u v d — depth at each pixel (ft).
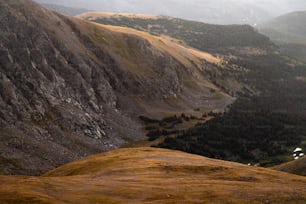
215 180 254.27
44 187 205.57
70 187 215.31
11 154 468.34
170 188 225.76
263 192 219.61
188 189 224.12
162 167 302.66
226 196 210.38
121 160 351.25
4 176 225.76
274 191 222.28
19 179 221.46
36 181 214.69
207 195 212.23
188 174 282.15
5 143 485.15
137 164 320.29
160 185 234.99
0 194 184.65
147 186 230.07
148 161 331.98
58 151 544.21
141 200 202.08
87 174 295.28
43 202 177.68
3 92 572.51
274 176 284.00
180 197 208.23
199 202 199.31
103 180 246.88
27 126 558.56
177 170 294.05
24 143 507.71
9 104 567.59
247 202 201.46
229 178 271.49
